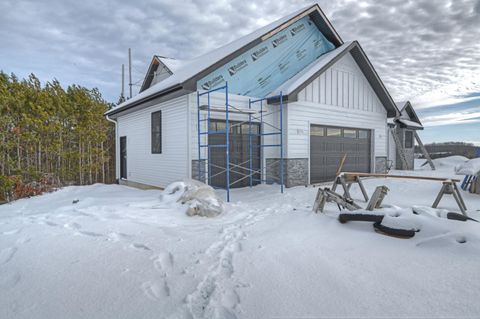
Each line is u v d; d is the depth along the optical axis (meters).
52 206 7.14
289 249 3.26
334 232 3.81
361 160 11.85
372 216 3.76
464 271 2.56
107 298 2.22
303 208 5.57
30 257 3.06
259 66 9.46
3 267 2.82
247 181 9.27
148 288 2.39
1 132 11.41
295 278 2.53
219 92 8.51
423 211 3.67
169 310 2.07
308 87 9.66
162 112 9.29
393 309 2.01
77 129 14.22
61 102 13.71
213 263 2.93
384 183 9.34
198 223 4.56
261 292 2.31
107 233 3.91
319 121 10.00
